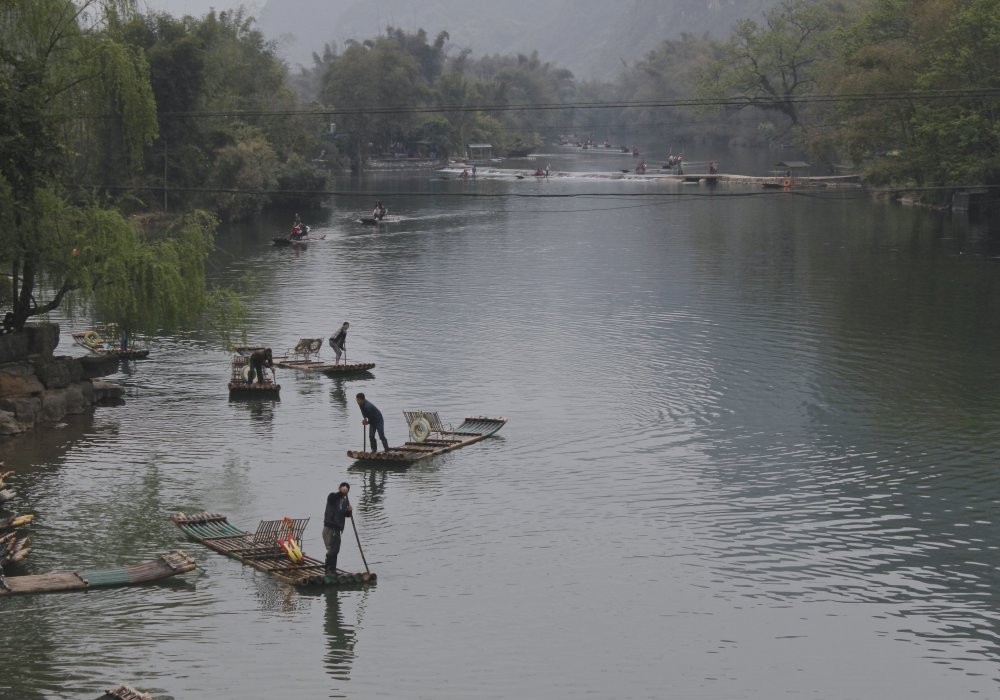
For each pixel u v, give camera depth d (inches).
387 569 1147.3
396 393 1844.2
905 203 4977.9
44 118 1585.9
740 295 2733.8
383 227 4510.3
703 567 1152.2
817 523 1266.0
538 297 2758.4
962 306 2539.4
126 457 1489.9
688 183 6668.3
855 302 2610.7
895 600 1074.7
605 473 1441.9
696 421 1668.3
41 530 1232.8
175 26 4660.4
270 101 6722.4
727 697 901.2
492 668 940.6
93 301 1716.3
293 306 2655.0
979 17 3951.8
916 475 1417.3
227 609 1040.8
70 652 944.9
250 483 1396.4
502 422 1646.2
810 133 6668.3
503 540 1223.5
